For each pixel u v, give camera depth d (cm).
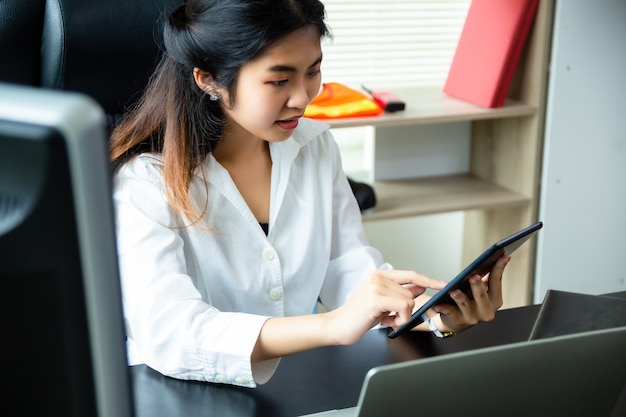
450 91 241
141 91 142
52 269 41
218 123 122
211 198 127
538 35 224
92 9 137
